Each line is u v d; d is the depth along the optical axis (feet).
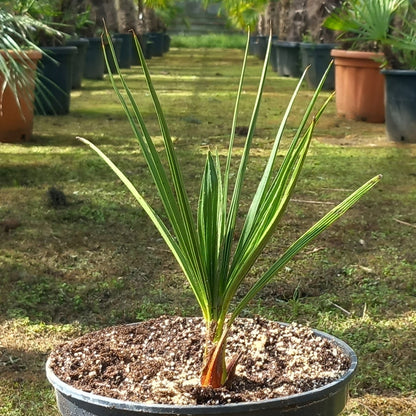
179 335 6.77
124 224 15.61
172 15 76.79
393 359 9.92
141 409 5.48
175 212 5.80
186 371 6.22
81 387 5.91
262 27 70.74
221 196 6.27
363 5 23.32
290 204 17.21
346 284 12.57
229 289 6.02
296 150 5.78
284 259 6.18
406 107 24.43
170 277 12.84
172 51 79.25
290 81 44.65
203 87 40.98
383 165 21.44
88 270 13.08
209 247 5.96
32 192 17.92
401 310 11.50
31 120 24.06
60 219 15.84
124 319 11.24
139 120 5.78
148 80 5.46
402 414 8.68
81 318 11.28
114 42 50.34
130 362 6.36
